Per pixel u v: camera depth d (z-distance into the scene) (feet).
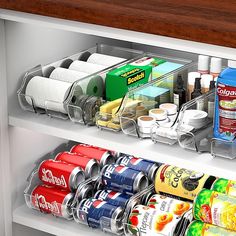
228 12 6.75
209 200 7.28
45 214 8.14
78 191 7.97
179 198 7.84
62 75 8.00
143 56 8.46
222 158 7.05
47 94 7.79
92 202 7.83
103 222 7.72
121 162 8.23
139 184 7.93
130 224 7.59
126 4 6.97
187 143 7.17
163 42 6.75
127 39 6.90
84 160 8.21
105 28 6.97
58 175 8.02
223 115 6.97
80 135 7.54
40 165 8.14
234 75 6.89
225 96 6.91
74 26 7.09
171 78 7.89
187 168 7.06
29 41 7.86
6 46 7.63
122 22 6.79
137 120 7.47
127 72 7.94
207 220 7.32
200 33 6.51
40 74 8.04
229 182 7.49
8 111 7.84
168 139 7.25
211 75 7.97
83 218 7.84
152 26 6.68
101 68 8.10
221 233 7.24
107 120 7.54
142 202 7.89
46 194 8.02
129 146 7.30
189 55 8.73
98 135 7.50
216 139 7.00
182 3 6.98
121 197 7.89
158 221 7.52
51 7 7.05
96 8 6.88
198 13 6.74
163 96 7.78
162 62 8.35
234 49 6.48
